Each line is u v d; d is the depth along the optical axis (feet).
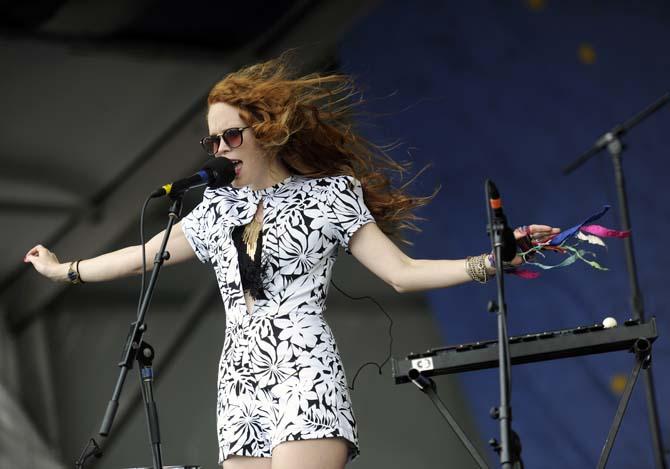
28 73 36.68
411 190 39.11
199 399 36.99
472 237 38.93
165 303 37.63
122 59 37.88
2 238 36.22
